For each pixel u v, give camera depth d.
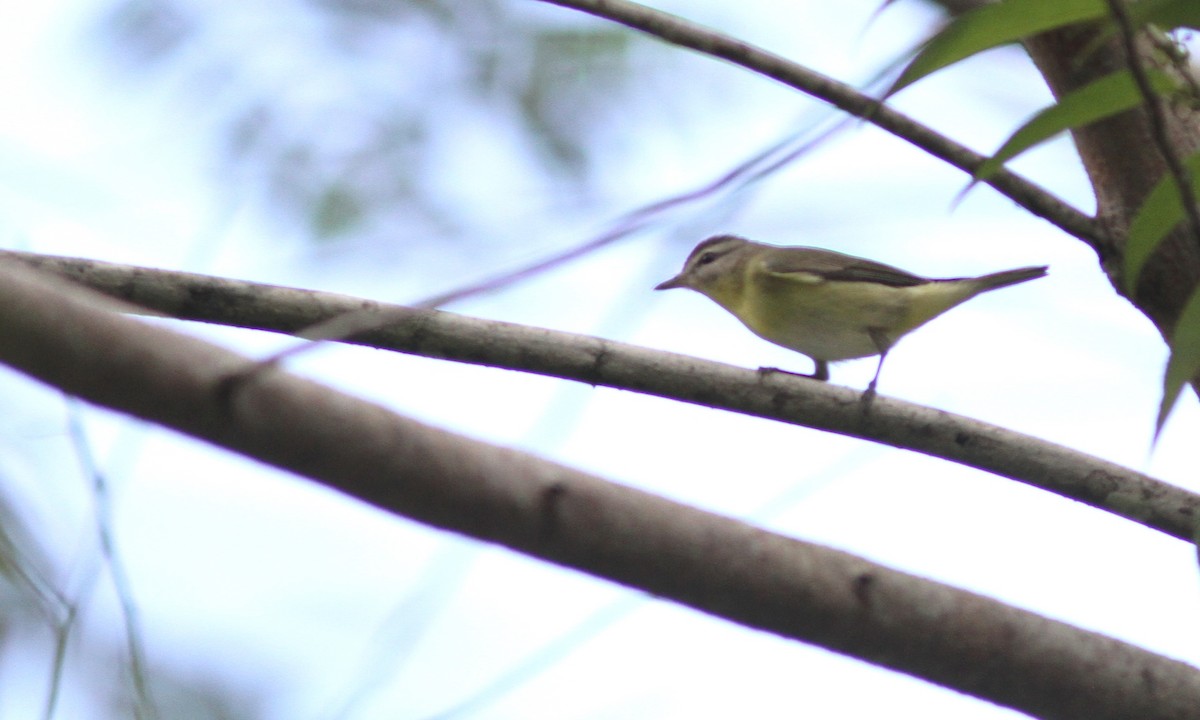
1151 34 7.72
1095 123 7.93
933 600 5.58
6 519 5.85
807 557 5.42
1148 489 7.39
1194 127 7.88
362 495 4.72
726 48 7.70
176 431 4.36
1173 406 5.35
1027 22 5.61
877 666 5.65
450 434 4.84
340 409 4.57
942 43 5.57
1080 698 5.76
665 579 5.23
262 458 4.51
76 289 4.22
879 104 4.96
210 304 7.50
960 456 7.68
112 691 6.33
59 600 4.96
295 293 7.50
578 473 5.09
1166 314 7.79
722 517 5.34
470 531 4.93
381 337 7.46
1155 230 5.97
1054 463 7.52
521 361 7.57
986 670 5.66
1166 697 5.79
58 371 4.10
